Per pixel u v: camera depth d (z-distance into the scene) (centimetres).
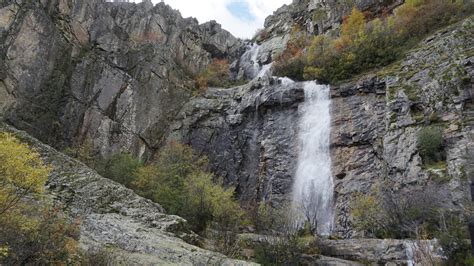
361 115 2809
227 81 4747
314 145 2958
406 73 2675
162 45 4066
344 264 1617
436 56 2584
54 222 913
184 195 2342
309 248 1797
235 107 3584
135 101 3438
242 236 1897
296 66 3753
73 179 1711
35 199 957
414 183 2086
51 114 2838
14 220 788
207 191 2392
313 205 2678
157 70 3725
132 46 3703
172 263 1149
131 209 1670
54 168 1722
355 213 2211
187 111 3659
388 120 2483
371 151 2619
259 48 5031
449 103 2244
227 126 3484
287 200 2864
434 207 1780
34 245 782
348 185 2580
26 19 2800
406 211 1833
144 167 2728
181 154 3072
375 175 2497
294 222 2280
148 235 1390
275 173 3034
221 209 2269
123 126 3272
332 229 2488
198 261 1210
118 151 3148
